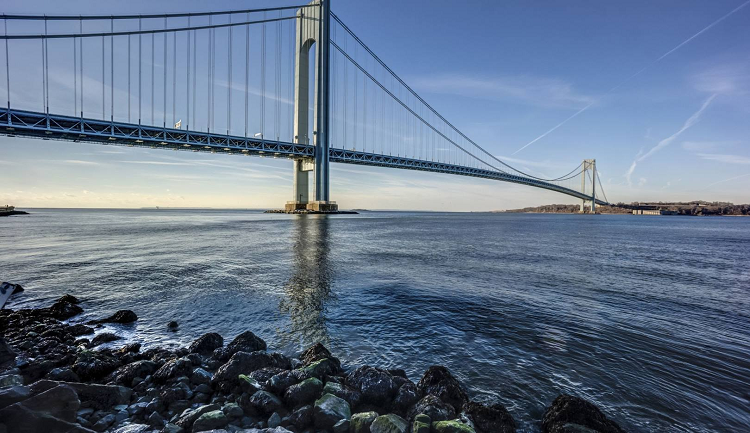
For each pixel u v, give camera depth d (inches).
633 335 273.7
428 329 282.8
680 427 159.0
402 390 169.2
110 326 292.0
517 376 203.5
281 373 179.8
